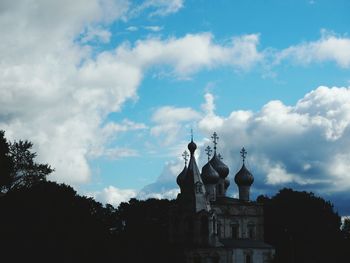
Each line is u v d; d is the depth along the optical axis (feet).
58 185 404.36
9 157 348.18
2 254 343.26
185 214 410.93
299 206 514.27
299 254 499.10
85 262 408.67
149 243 517.96
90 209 451.94
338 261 497.46
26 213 355.77
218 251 402.31
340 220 526.57
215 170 460.55
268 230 518.37
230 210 439.22
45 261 359.87
